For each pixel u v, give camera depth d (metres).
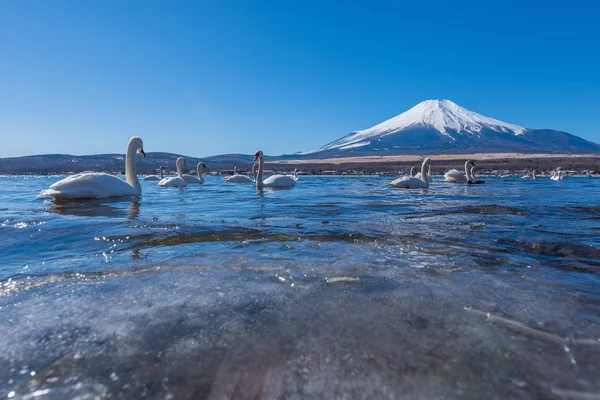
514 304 2.92
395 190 19.14
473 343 2.28
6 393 1.81
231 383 1.89
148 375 1.95
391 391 1.82
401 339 2.32
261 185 20.34
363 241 5.43
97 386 1.86
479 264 4.13
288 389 1.84
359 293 3.15
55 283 3.46
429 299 3.01
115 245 5.16
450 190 19.08
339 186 24.08
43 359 2.10
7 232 6.08
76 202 11.28
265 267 3.96
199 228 6.47
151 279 3.55
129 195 13.08
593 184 27.00
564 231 6.29
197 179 28.11
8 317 2.67
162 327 2.49
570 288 3.32
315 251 4.76
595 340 2.33
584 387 1.85
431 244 5.20
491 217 8.16
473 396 1.78
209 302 2.94
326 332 2.42
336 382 1.89
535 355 2.14
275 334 2.39
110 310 2.79
